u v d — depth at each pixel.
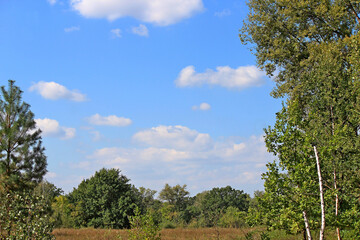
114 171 55.56
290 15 25.48
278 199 9.52
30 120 19.59
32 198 12.68
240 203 89.94
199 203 101.88
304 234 11.31
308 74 13.91
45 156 19.92
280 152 9.75
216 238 21.70
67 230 31.80
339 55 15.80
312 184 9.12
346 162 10.92
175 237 23.55
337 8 22.48
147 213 17.42
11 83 19.59
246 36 28.05
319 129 11.71
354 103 12.48
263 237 13.91
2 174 18.33
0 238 12.23
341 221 9.66
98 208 53.09
